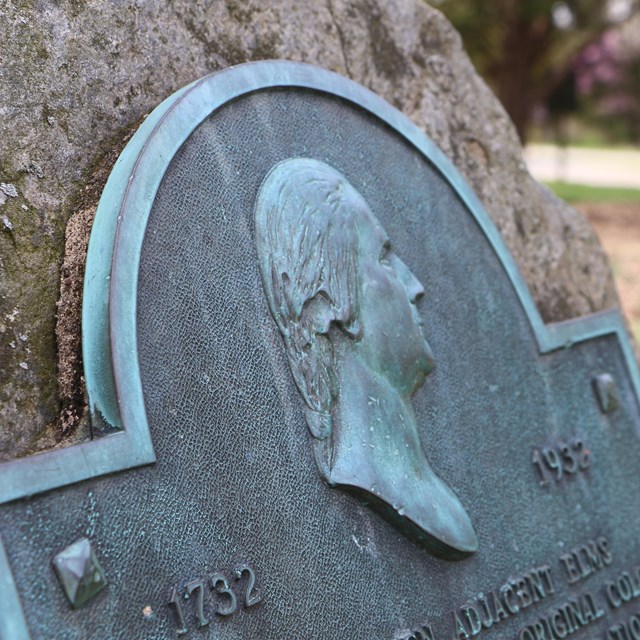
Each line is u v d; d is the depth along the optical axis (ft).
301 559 4.48
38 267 4.40
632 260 20.97
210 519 4.20
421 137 5.67
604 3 26.30
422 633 4.88
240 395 4.45
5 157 4.39
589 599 5.77
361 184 5.32
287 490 4.50
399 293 5.17
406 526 4.85
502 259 5.90
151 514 4.02
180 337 4.31
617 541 6.04
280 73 5.03
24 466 3.68
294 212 4.82
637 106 39.29
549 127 42.09
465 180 5.85
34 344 4.32
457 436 5.38
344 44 5.93
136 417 4.03
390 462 4.88
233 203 4.66
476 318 5.67
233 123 4.78
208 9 5.24
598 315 6.36
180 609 4.00
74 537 3.77
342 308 4.88
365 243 5.08
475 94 6.64
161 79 4.97
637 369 6.48
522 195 6.77
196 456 4.22
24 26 4.53
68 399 4.34
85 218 4.52
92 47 4.73
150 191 4.33
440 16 6.53
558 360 6.05
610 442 6.19
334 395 4.79
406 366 5.14
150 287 4.26
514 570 5.44
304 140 5.10
